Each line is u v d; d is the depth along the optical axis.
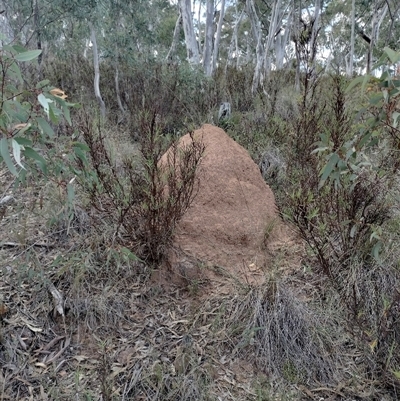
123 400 1.97
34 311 2.38
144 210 2.68
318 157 3.12
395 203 2.97
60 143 3.11
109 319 2.44
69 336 2.31
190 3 7.25
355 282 2.49
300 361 2.22
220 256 2.87
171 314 2.54
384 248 2.66
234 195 3.07
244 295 2.57
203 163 3.08
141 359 2.20
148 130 3.34
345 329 2.37
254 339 2.31
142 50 6.40
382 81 1.64
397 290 2.36
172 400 1.99
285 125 4.56
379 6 8.39
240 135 4.57
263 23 13.21
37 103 2.00
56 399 1.92
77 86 5.82
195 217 2.95
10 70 1.83
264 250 2.98
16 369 2.06
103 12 5.12
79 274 2.49
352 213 2.60
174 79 5.76
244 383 2.13
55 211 3.02
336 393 2.08
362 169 2.72
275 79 6.77
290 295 2.48
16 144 1.62
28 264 2.65
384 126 1.93
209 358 2.24
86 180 2.76
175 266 2.79
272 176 3.97
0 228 3.00
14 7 5.20
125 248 2.60
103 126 4.55
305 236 2.48
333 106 3.71
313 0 10.05
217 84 6.15
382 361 2.16
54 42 6.15
